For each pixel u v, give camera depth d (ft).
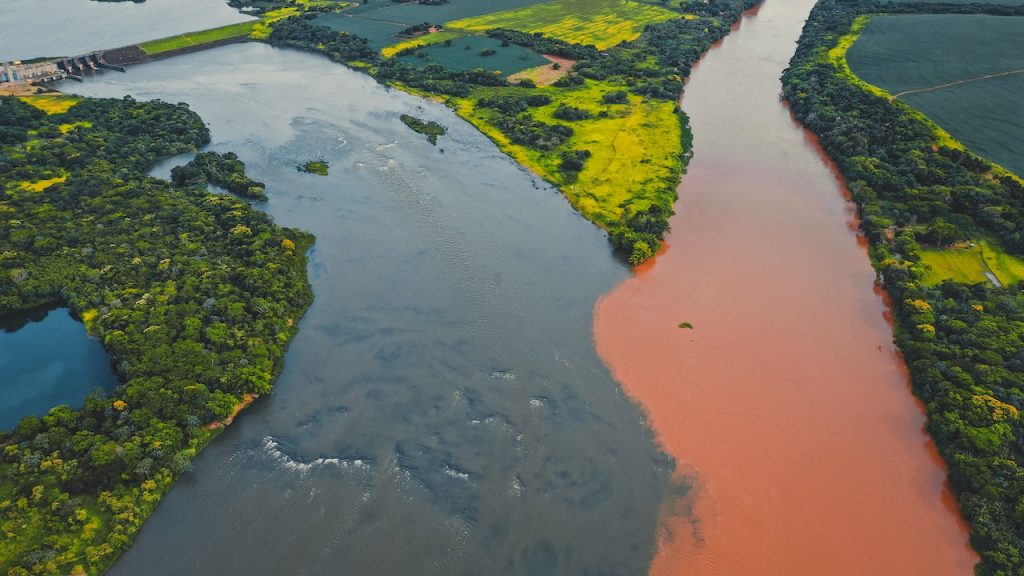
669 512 261.24
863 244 422.82
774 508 262.06
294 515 258.57
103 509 250.37
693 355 333.62
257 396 306.96
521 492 268.21
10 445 267.80
